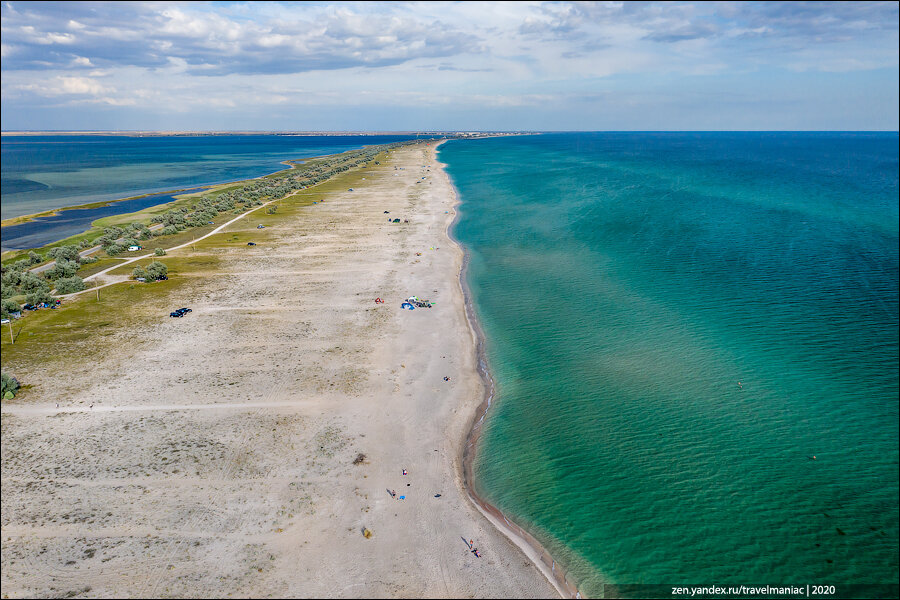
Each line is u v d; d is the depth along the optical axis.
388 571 34.12
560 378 57.75
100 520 37.72
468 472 43.91
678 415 50.41
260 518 38.12
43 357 62.84
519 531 37.94
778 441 46.16
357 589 32.84
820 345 63.16
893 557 34.75
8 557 34.56
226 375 58.31
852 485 40.81
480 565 34.84
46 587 32.53
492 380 58.06
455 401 53.75
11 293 84.19
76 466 43.31
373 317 74.62
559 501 40.53
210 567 34.09
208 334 69.12
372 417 50.69
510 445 47.09
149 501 39.56
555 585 33.69
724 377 56.78
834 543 36.00
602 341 66.19
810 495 40.03
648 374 57.91
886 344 62.88
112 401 53.09
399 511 39.22
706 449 45.53
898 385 53.72
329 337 68.12
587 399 53.62
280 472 42.91
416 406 52.72
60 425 49.00
